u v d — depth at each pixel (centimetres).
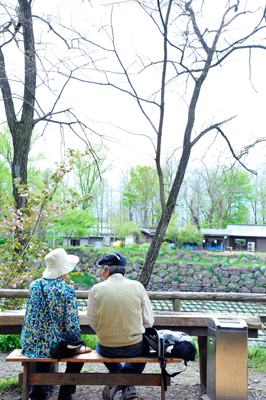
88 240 4019
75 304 297
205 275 2770
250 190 4453
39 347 291
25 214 708
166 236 3178
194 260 2912
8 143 2491
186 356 290
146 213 4500
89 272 3102
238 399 323
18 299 648
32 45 713
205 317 372
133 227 3438
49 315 293
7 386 375
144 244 3453
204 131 655
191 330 376
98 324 291
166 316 372
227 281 2725
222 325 328
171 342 294
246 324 335
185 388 380
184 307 1786
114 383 299
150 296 511
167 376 291
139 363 313
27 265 701
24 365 294
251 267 2722
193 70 653
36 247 692
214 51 665
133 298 293
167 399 352
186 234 3142
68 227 2842
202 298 514
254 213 5247
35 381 298
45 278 303
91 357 297
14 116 759
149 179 3978
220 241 4038
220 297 516
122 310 287
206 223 4400
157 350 296
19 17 661
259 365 470
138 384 298
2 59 715
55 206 713
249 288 2669
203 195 4188
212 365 335
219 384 325
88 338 578
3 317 361
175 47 647
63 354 287
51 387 369
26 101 683
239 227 4125
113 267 304
